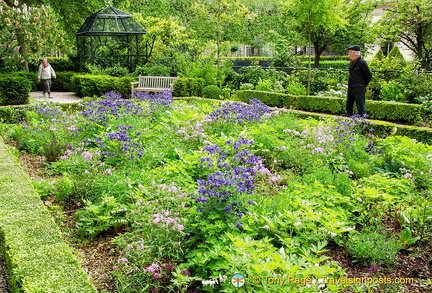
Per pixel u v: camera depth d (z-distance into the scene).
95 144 6.87
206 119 7.20
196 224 3.54
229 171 4.05
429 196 4.48
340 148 6.30
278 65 16.92
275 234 3.64
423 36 19.02
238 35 26.09
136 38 17.11
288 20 19.39
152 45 18.00
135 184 4.93
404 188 4.89
